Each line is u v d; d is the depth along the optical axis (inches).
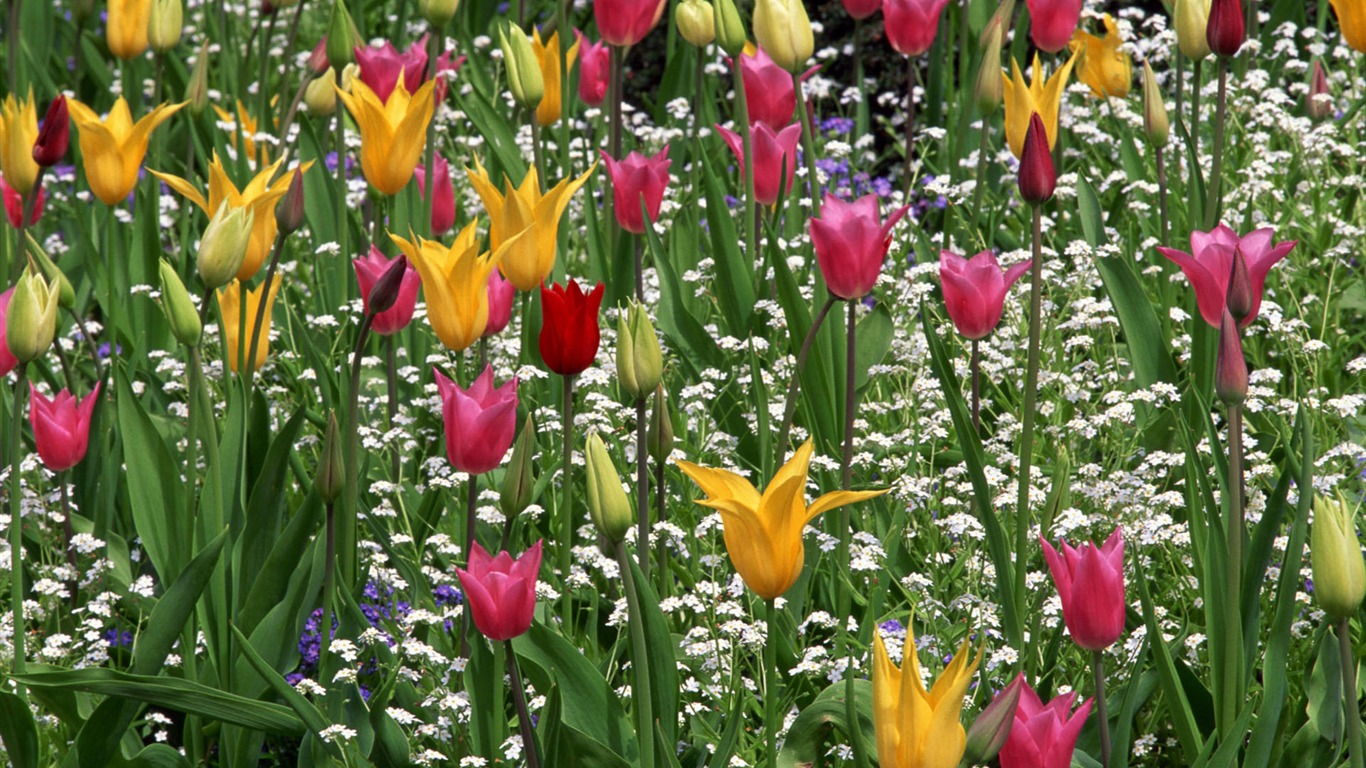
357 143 220.7
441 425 163.8
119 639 135.0
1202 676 122.4
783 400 155.9
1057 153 163.2
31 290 108.9
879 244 116.8
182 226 193.2
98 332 199.9
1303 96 216.1
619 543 98.6
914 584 123.3
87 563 142.9
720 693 120.3
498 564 98.3
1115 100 207.5
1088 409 150.1
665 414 118.8
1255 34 222.2
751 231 167.0
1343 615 91.6
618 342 104.0
